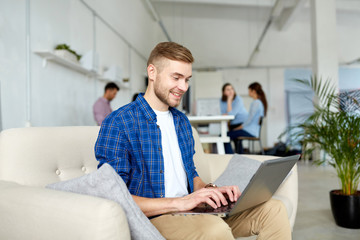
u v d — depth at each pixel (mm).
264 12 8852
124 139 1030
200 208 968
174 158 1171
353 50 9938
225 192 1093
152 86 1145
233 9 8742
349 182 2193
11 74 2693
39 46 3141
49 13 3352
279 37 9969
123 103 6098
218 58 10297
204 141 2840
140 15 7477
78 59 3789
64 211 698
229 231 937
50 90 3346
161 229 965
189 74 1091
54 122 3426
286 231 1131
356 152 2098
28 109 2891
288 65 10562
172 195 1095
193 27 9664
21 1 2844
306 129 2340
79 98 4090
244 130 4332
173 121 1231
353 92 2191
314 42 5828
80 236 667
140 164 1047
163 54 1079
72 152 1237
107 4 5203
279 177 1111
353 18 9133
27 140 1101
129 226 761
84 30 4258
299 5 7262
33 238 764
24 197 790
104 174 766
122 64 6031
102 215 651
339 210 2193
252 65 10648
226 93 4832
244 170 1562
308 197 3188
